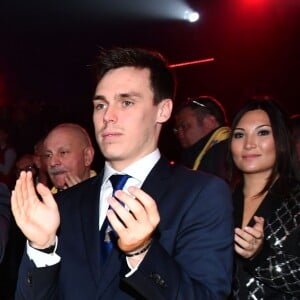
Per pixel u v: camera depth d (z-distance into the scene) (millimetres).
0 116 7129
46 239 1507
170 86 1726
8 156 5906
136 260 1432
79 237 1700
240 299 2293
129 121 1637
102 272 1599
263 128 2535
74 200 1798
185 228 1604
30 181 1530
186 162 4242
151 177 1693
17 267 2844
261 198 2521
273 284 2238
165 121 1724
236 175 2688
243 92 11836
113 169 1729
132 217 1369
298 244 2281
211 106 4270
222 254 1578
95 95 1688
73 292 1620
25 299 1558
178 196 1655
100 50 1744
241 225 2518
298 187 2424
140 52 1692
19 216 1501
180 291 1446
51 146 2887
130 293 1548
